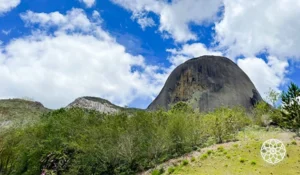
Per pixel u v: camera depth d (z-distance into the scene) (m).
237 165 23.64
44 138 34.34
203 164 25.22
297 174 20.78
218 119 32.41
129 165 29.67
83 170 29.81
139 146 30.66
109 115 37.00
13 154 35.22
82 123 35.00
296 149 24.55
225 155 25.95
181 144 30.77
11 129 36.69
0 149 35.06
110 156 30.02
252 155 24.95
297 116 29.27
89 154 30.03
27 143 34.31
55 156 31.30
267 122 36.69
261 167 22.66
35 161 32.25
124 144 30.17
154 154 29.89
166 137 30.16
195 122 33.09
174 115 34.31
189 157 27.75
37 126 36.22
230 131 32.72
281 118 33.06
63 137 32.50
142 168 28.94
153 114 35.34
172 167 26.22
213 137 33.03
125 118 34.91
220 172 22.92
